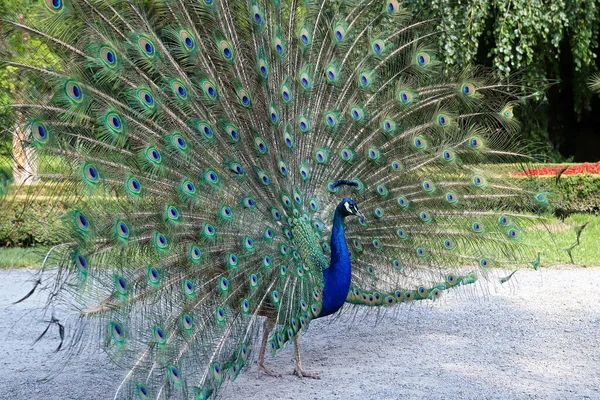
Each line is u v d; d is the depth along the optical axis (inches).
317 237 233.1
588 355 255.9
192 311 190.4
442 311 331.0
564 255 432.1
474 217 267.0
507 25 573.3
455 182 265.0
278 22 237.5
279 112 229.0
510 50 572.4
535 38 607.2
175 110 204.8
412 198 260.4
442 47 542.3
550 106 749.3
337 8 259.3
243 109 216.8
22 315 336.8
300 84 237.1
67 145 177.2
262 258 207.5
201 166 206.2
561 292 357.4
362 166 251.6
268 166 221.8
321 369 247.3
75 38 183.0
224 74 218.1
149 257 187.9
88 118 183.0
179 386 172.6
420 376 235.9
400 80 258.8
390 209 257.4
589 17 598.9
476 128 266.2
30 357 270.2
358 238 254.1
